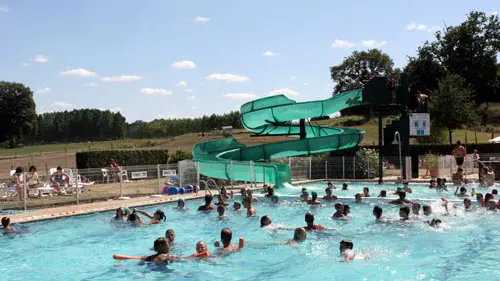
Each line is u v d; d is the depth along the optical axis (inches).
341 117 3289.9
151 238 449.7
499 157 1015.6
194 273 327.3
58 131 5211.6
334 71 3644.2
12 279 323.9
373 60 3501.5
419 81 2930.6
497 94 2935.5
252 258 362.9
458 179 885.2
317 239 423.2
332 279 308.8
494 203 543.2
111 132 5315.0
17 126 3649.1
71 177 783.1
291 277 315.0
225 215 566.3
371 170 1054.4
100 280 317.7
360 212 575.5
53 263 363.3
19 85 3668.8
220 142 1173.7
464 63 2871.6
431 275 312.3
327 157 1090.1
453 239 417.1
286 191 842.2
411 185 910.4
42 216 544.1
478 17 2871.6
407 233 443.5
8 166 1497.3
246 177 873.5
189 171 823.7
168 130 3998.5
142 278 319.0
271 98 1093.8
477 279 301.4
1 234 471.2
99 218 554.9
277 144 1027.3
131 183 774.5
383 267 333.7
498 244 396.5
